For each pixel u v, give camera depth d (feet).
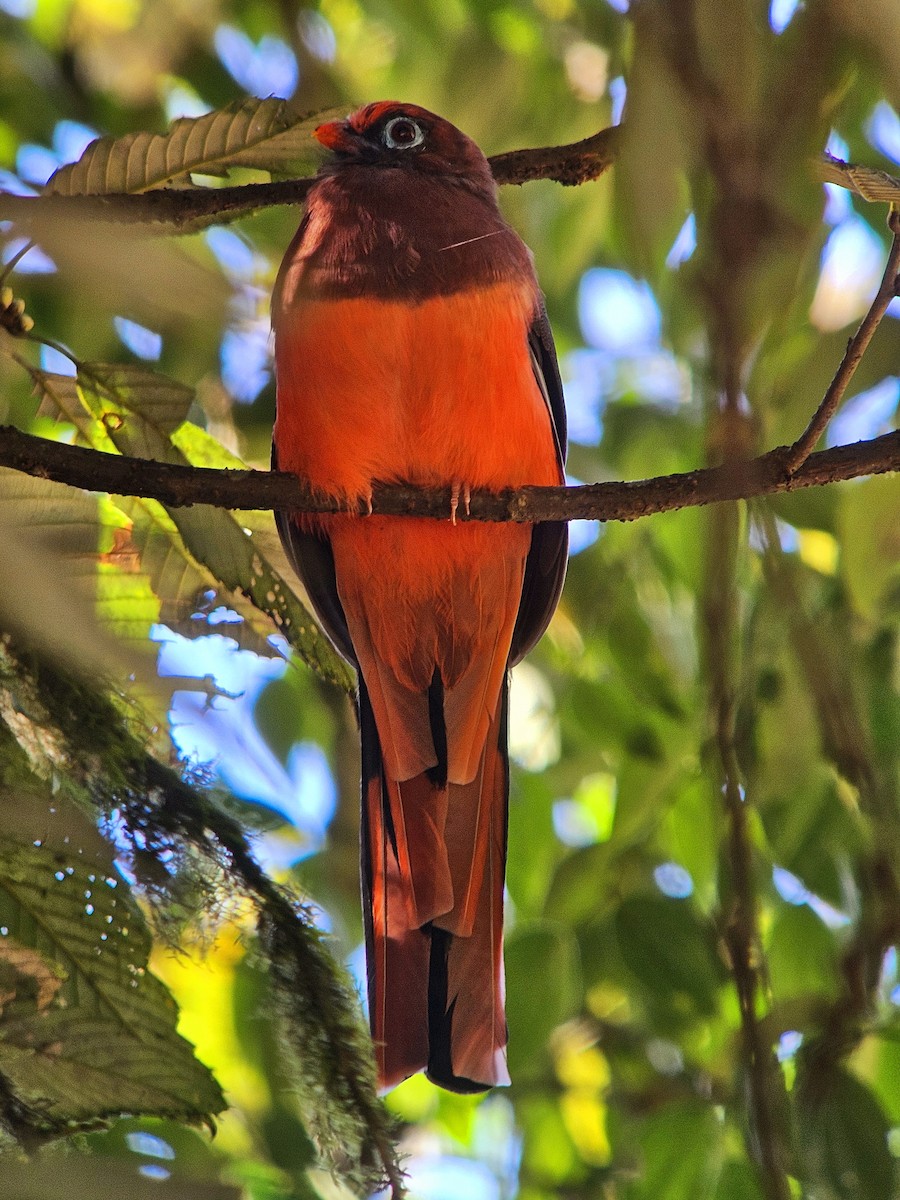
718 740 15.53
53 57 30.04
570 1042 28.48
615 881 24.98
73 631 11.30
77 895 13.43
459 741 24.47
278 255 27.22
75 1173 13.10
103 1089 13.42
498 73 27.91
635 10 8.89
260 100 17.10
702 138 8.70
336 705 29.84
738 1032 20.33
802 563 24.52
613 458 27.43
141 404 17.80
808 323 22.94
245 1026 24.04
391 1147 12.94
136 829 13.19
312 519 24.77
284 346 22.40
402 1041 21.45
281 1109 23.17
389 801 24.30
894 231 15.14
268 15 29.91
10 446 15.99
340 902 28.25
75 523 16.38
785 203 8.73
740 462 9.34
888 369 20.88
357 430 22.54
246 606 17.81
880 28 8.25
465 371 22.20
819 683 19.33
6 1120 13.16
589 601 26.21
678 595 26.23
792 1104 19.42
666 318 13.75
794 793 23.13
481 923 22.76
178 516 16.98
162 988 13.64
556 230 27.78
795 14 8.96
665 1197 21.54
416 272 22.16
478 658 24.98
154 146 17.39
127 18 30.32
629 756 25.40
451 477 23.13
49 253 9.58
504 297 22.43
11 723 12.98
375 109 25.04
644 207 8.97
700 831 24.86
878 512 21.62
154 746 13.66
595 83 28.27
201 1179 18.69
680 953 23.67
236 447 26.71
